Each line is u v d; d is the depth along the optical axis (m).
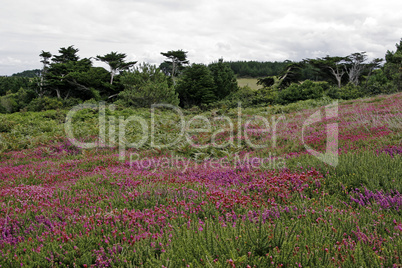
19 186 6.12
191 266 2.46
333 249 2.76
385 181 4.49
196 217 4.04
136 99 41.06
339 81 60.81
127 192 5.30
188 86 57.00
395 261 2.52
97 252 2.97
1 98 58.84
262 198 4.63
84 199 5.11
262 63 124.81
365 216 3.56
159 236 3.26
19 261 2.83
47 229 3.80
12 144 12.30
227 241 2.87
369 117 11.69
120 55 60.75
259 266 2.51
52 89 58.53
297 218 3.65
